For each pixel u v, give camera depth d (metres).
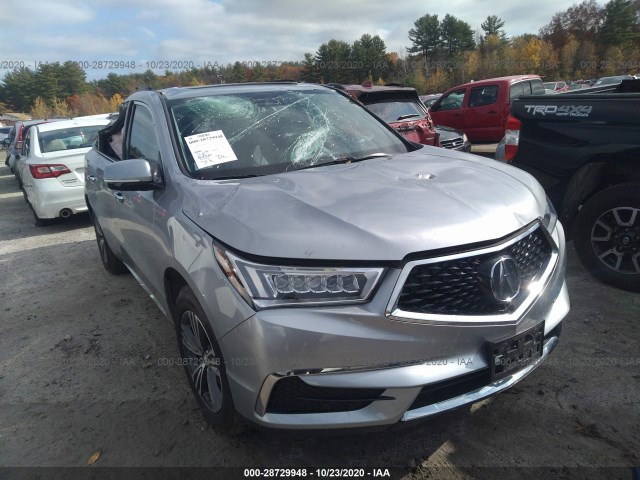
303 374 2.02
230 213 2.31
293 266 2.02
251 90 3.71
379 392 2.03
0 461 2.61
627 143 3.70
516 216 2.30
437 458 2.41
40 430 2.85
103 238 5.09
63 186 7.61
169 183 2.88
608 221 3.97
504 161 4.45
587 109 3.87
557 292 2.51
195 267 2.33
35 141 8.08
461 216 2.18
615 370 2.96
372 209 2.22
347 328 1.97
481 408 2.73
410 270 1.98
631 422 2.55
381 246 2.00
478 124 12.38
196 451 2.57
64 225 8.32
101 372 3.42
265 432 2.17
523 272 2.28
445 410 2.11
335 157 3.17
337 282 1.99
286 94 3.71
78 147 8.14
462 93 12.84
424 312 2.01
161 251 2.80
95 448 2.66
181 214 2.57
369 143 3.43
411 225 2.10
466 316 2.06
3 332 4.21
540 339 2.33
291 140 3.20
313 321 1.98
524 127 4.26
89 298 4.79
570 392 2.80
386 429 2.08
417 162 3.03
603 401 2.71
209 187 2.64
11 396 3.22
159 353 3.63
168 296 2.94
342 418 2.05
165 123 3.20
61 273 5.67
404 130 8.16
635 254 3.83
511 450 2.42
